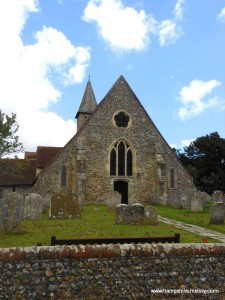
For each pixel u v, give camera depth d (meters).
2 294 6.59
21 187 36.00
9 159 28.92
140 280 7.11
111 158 31.83
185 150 55.03
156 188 31.80
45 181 29.58
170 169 32.56
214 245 7.62
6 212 12.55
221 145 50.12
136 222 15.89
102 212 22.33
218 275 7.41
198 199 23.42
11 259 6.74
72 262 6.95
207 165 51.72
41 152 37.28
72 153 30.62
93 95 48.34
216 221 16.81
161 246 7.42
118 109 32.84
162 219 19.88
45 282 6.79
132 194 31.52
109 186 30.98
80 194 28.73
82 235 12.38
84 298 6.86
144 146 32.69
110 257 7.10
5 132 26.50
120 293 7.00
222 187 48.19
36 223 15.71
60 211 17.97
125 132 32.47
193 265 7.37
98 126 31.88
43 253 6.89
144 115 33.44
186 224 17.56
